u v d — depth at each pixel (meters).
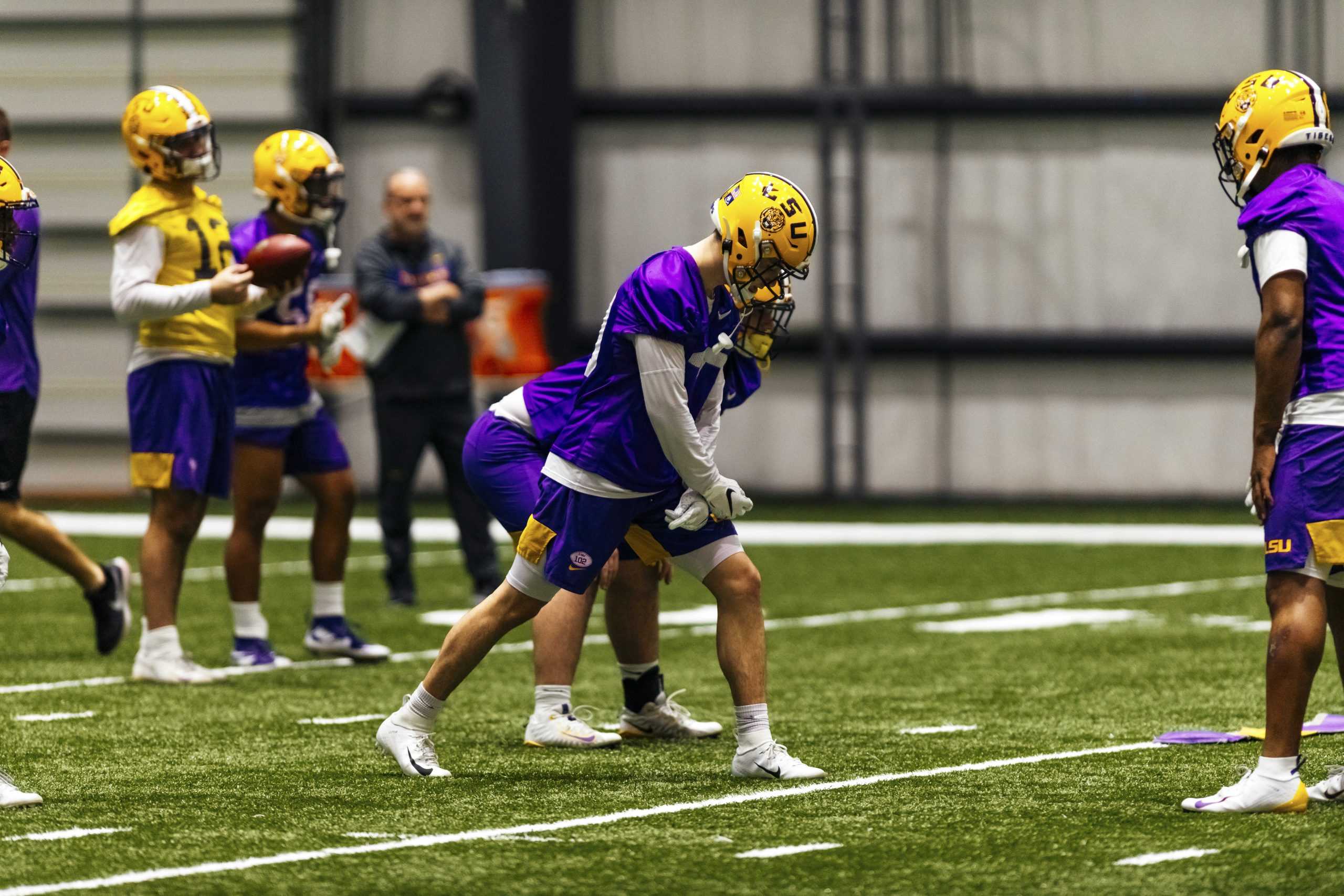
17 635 28.33
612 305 16.42
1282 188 14.84
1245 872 12.96
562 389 19.14
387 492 31.67
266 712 21.30
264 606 32.12
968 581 36.16
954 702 21.86
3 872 13.23
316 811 15.48
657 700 19.88
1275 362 14.52
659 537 17.22
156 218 23.09
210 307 23.34
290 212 24.64
